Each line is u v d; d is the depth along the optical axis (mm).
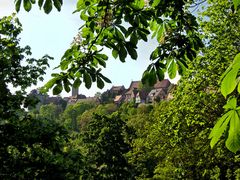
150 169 49500
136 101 175000
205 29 23078
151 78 3865
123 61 3779
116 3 4055
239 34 22062
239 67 1692
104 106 157750
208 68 22219
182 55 4422
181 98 23609
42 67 18750
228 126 1665
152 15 4121
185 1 4703
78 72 3986
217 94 21719
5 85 17219
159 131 24750
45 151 18469
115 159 43406
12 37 18781
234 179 23609
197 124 23359
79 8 4074
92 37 4164
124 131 45281
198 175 25438
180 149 24469
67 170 17016
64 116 159750
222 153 20250
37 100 18219
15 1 3752
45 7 3670
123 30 3838
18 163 16250
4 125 16328
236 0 2090
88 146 43844
